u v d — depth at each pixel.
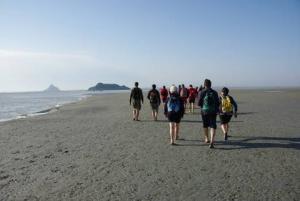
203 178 8.54
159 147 12.77
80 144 14.01
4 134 17.81
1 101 79.31
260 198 7.01
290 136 14.69
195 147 12.60
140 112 29.64
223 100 13.62
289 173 8.86
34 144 14.35
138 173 9.16
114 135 16.27
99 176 8.96
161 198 7.16
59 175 9.17
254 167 9.52
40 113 33.47
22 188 8.08
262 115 24.23
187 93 27.31
